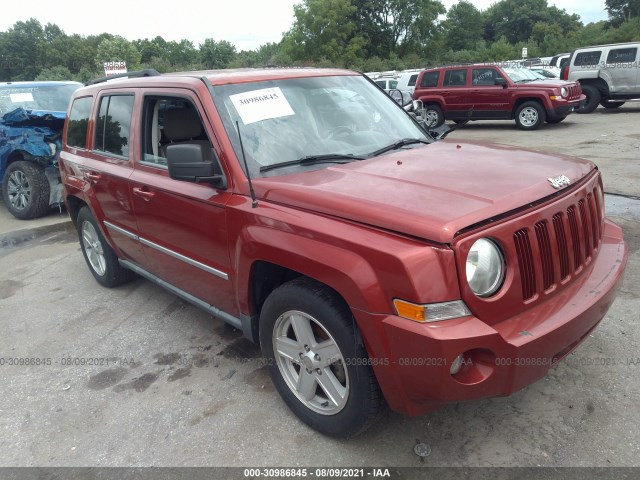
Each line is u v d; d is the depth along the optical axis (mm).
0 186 10172
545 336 2309
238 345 4008
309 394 2914
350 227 2443
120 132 4242
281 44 55219
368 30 56844
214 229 3182
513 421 2908
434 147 3506
